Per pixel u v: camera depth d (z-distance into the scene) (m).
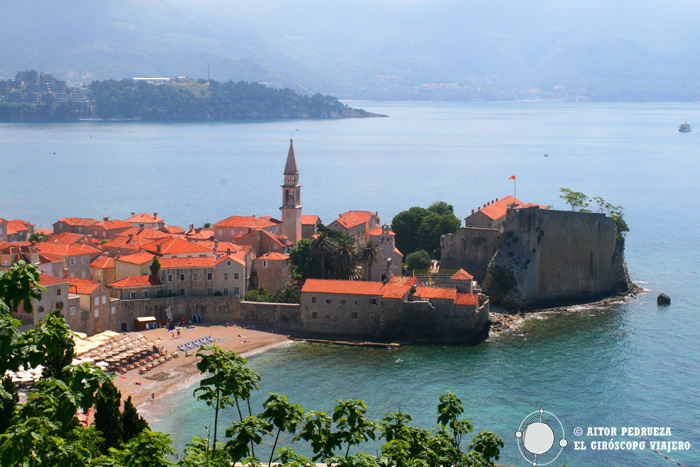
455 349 167.75
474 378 149.62
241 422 69.19
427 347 169.38
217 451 69.50
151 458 66.06
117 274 193.00
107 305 167.88
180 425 125.81
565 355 163.62
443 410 86.94
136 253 196.62
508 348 168.62
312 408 133.00
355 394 140.25
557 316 195.00
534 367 156.25
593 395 142.12
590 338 175.62
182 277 185.88
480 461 80.62
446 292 175.75
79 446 58.88
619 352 165.75
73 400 56.00
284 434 124.81
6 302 53.94
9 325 52.84
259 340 171.88
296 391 141.38
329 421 73.56
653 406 137.88
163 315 178.75
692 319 191.50
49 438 55.62
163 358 155.50
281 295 190.75
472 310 172.38
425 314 173.62
